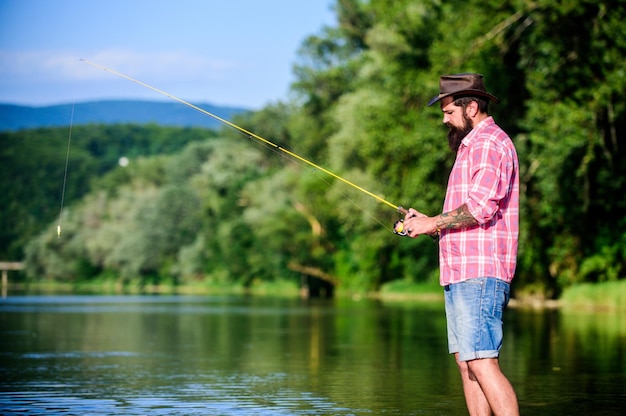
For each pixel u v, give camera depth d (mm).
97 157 164250
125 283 115438
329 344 17109
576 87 28969
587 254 35812
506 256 6293
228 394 9922
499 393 6148
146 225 111438
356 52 76188
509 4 30703
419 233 6293
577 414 8586
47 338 19047
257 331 21469
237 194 93625
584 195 32906
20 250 140750
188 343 17516
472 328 6207
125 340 18422
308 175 67812
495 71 31688
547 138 28844
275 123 95000
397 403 9211
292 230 72312
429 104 6516
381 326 23266
